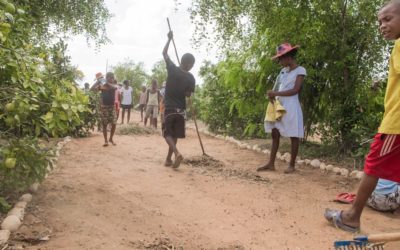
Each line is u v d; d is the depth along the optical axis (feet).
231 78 32.37
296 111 23.08
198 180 21.17
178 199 17.65
